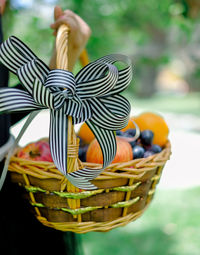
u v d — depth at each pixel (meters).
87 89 0.76
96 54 3.57
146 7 4.56
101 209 0.84
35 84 0.69
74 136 0.74
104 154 0.76
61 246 1.05
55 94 0.74
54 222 0.85
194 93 14.61
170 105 11.51
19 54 0.74
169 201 3.36
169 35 8.87
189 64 9.56
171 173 4.11
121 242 2.72
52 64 1.03
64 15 1.08
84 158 0.95
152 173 0.89
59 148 0.72
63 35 0.84
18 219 0.92
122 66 3.25
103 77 0.74
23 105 0.70
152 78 14.71
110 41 4.05
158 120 1.12
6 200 0.90
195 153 5.05
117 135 1.03
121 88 0.79
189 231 2.82
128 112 0.79
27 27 3.68
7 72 0.94
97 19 3.76
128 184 0.84
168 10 3.43
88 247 2.64
